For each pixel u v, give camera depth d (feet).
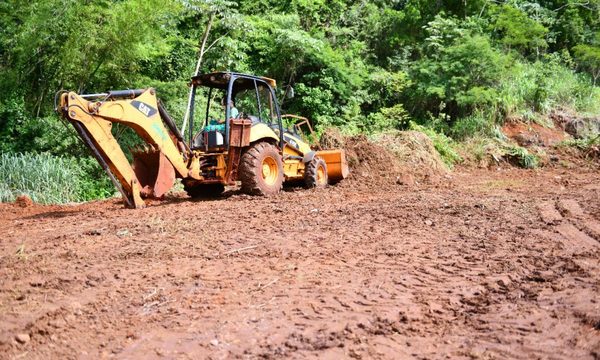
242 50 62.49
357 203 26.03
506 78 63.36
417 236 17.57
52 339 9.35
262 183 29.35
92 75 44.68
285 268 13.62
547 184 38.04
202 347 8.97
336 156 37.19
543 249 15.76
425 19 71.56
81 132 23.73
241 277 12.87
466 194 30.68
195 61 56.18
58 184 35.83
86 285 12.34
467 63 60.13
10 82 44.14
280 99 62.03
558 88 66.23
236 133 28.30
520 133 58.90
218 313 10.51
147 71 51.75
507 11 67.36
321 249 15.70
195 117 45.65
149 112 25.81
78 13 41.45
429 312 10.63
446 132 58.70
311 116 61.16
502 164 53.11
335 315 10.37
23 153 41.29
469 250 15.61
